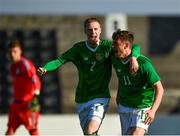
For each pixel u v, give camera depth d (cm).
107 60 2180
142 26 5278
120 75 2091
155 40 5356
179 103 5038
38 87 2480
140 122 2067
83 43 2212
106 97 2197
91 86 2194
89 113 2177
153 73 2030
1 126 3503
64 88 5156
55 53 5209
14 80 2486
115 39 2034
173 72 5388
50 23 5203
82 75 2208
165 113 5034
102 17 4931
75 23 5203
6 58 5081
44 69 2220
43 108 5097
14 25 5181
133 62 1997
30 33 5200
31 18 5191
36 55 5191
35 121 2512
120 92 2119
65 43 5212
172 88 5338
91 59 2186
